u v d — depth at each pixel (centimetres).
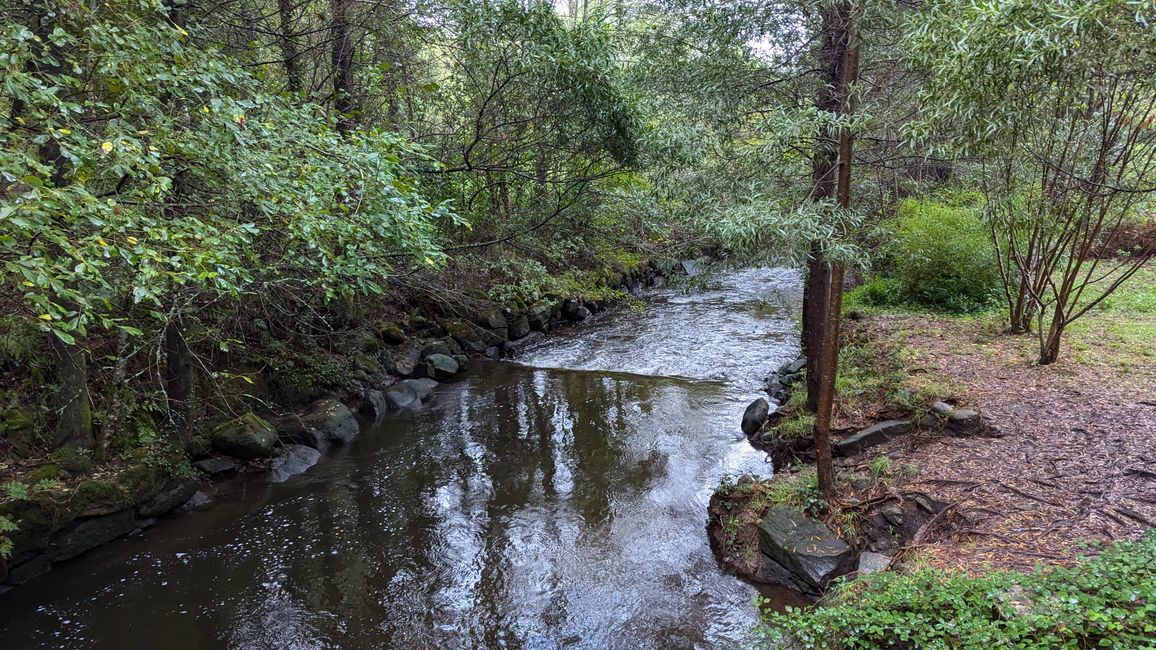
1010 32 408
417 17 920
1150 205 901
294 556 602
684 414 937
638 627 491
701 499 686
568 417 950
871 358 880
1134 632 313
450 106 975
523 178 1033
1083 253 732
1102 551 394
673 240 1054
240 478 754
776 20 671
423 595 540
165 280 396
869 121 505
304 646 481
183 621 509
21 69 367
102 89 465
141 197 412
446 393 1077
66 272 314
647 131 882
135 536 632
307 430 839
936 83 471
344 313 1072
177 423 711
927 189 1190
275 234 625
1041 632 326
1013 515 484
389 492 730
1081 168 712
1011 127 491
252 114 533
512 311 1356
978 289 1114
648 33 817
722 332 1385
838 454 660
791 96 703
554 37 885
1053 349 770
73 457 602
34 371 628
